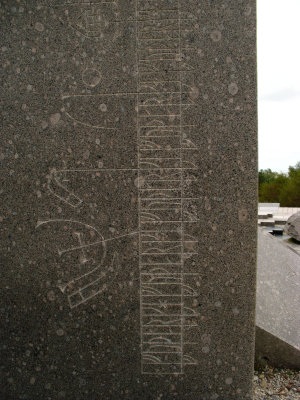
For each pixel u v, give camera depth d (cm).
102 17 165
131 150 171
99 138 171
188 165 169
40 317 182
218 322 175
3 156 175
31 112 172
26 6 167
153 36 164
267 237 310
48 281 180
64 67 169
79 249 177
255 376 207
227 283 173
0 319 184
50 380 185
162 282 175
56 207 176
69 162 174
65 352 183
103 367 182
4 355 186
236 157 166
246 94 162
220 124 165
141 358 180
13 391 188
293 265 286
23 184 176
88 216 175
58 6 166
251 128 164
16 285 181
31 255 179
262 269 261
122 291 178
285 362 212
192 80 165
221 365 178
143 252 175
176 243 173
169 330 178
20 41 169
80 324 181
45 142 173
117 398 184
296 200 2000
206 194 170
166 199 171
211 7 160
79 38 167
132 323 179
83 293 179
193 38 162
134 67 166
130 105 168
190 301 175
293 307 240
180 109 166
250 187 167
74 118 171
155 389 182
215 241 171
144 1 163
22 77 171
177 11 162
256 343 211
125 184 173
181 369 179
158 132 169
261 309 224
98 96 169
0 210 178
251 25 159
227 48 161
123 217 174
